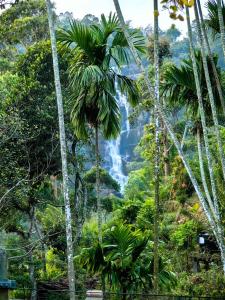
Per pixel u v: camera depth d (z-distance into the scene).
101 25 18.44
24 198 21.67
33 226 24.39
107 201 32.91
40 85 24.05
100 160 26.47
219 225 13.29
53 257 23.91
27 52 25.95
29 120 23.33
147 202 26.41
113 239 15.10
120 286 14.73
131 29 18.48
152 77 33.34
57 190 31.91
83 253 14.86
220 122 24.02
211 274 19.61
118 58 18.52
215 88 16.88
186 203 26.42
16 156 22.11
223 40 13.69
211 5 14.98
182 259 22.19
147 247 15.77
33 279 20.23
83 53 18.94
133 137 65.62
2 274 9.54
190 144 33.19
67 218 15.71
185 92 17.25
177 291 18.97
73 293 15.10
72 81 18.62
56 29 18.44
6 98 23.53
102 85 18.22
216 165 22.00
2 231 23.72
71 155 24.55
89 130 24.97
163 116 12.82
